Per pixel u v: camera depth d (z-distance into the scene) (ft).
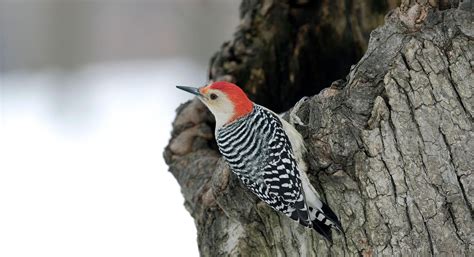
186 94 75.20
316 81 42.78
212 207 34.55
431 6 29.07
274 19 41.45
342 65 42.29
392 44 28.99
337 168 29.12
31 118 71.51
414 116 28.32
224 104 32.68
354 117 28.63
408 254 28.66
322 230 29.48
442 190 28.32
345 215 29.68
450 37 28.50
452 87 28.40
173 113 71.82
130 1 80.28
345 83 30.04
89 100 74.95
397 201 28.55
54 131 69.46
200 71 77.30
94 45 80.02
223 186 32.96
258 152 31.01
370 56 29.17
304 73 42.45
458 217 28.25
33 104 74.02
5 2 79.61
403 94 28.32
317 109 29.58
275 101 42.50
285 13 41.47
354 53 41.88
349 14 40.98
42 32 79.61
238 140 31.76
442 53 28.45
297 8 41.55
